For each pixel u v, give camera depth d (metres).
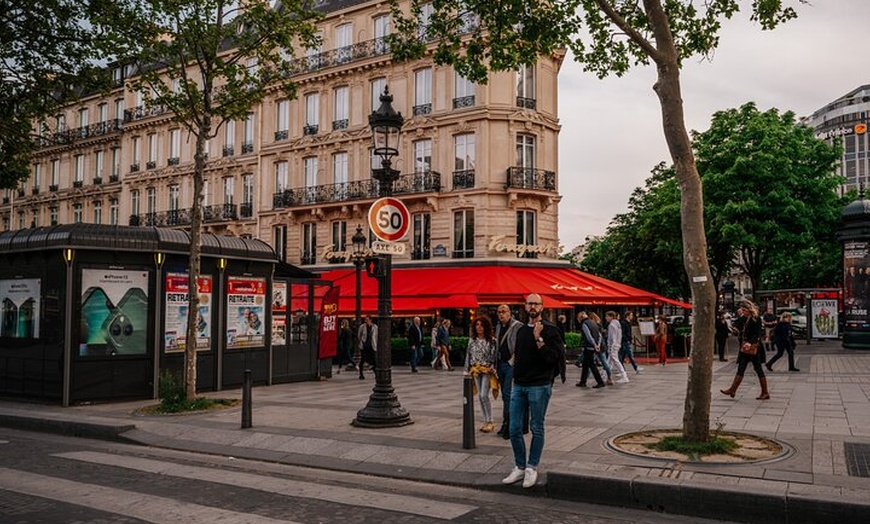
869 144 80.06
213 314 15.59
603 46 11.33
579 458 7.61
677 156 8.03
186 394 12.53
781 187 31.53
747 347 12.38
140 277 14.27
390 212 10.36
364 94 33.19
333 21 34.69
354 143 33.25
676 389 14.71
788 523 5.82
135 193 43.50
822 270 43.59
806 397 12.62
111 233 13.84
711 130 33.97
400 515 6.19
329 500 6.74
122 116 44.97
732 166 31.92
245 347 16.42
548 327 6.96
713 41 10.80
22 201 51.03
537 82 30.98
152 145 42.88
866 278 26.11
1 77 17.25
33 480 7.59
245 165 37.75
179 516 6.12
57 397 13.40
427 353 25.70
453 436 9.31
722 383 15.43
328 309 19.36
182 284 14.91
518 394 7.05
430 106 31.23
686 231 7.97
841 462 7.06
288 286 17.95
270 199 36.44
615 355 16.25
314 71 34.44
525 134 30.53
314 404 13.05
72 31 16.62
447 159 30.55
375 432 9.73
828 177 34.25
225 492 7.08
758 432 8.90
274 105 36.69
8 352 14.43
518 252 29.56
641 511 6.36
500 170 29.66
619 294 27.11
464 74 11.45
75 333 13.43
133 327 14.15
